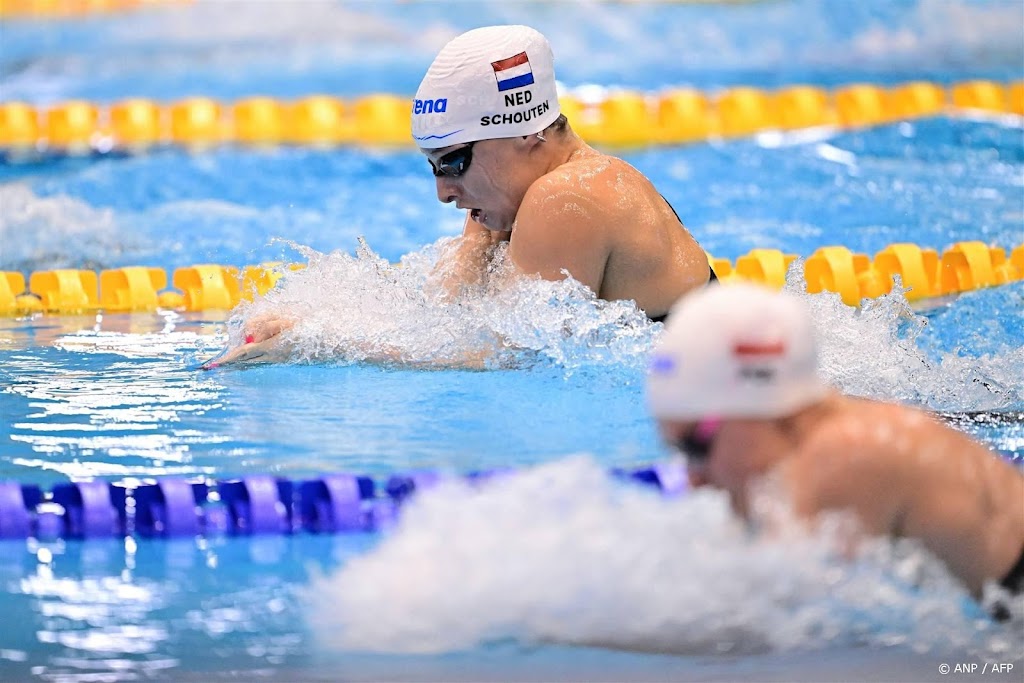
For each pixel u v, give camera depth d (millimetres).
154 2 46969
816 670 6336
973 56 37719
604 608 6621
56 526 8703
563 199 11297
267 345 12344
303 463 9383
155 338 14414
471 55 11516
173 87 35594
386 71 37344
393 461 9391
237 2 46844
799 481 6246
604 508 7352
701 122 30172
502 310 11617
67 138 28891
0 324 15500
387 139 29156
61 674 6352
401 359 12156
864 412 6500
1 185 23938
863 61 37875
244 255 19109
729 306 6211
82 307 16672
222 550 8406
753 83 35031
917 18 42375
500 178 11734
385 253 19109
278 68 37969
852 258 17734
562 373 11664
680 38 41594
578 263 11328
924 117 30266
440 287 12398
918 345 13227
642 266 11523
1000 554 6320
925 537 6328
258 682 6195
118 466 9344
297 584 7711
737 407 6160
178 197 23156
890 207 21938
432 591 6914
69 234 20344
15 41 41844
